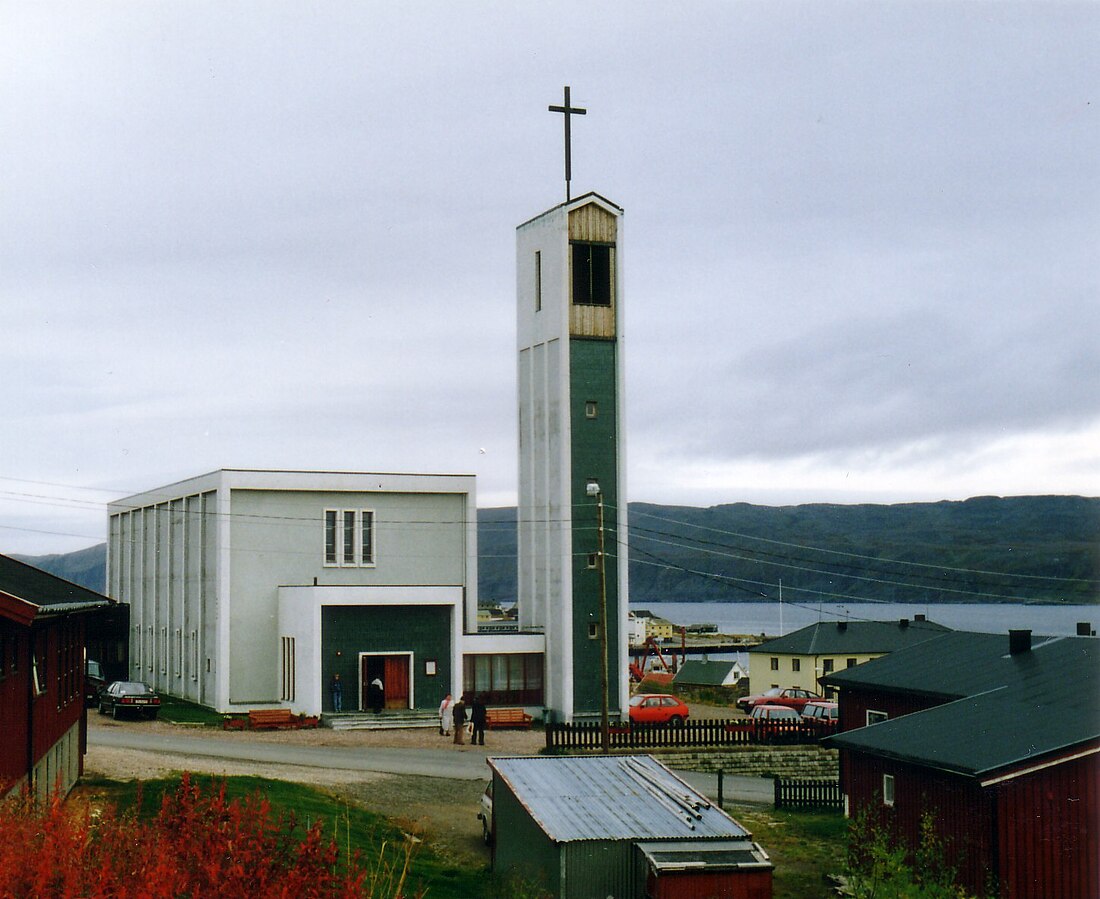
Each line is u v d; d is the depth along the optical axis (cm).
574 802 2525
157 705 5553
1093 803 2659
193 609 6625
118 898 1230
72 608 2712
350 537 6359
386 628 5881
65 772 3145
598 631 6038
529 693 6134
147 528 7619
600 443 6097
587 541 6050
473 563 6462
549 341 6175
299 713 5791
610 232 6172
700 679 9300
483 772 4291
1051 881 2625
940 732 3008
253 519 6203
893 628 8794
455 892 2666
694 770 4841
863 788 3141
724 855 2314
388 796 3747
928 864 2538
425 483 6450
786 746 4947
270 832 1545
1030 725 2866
